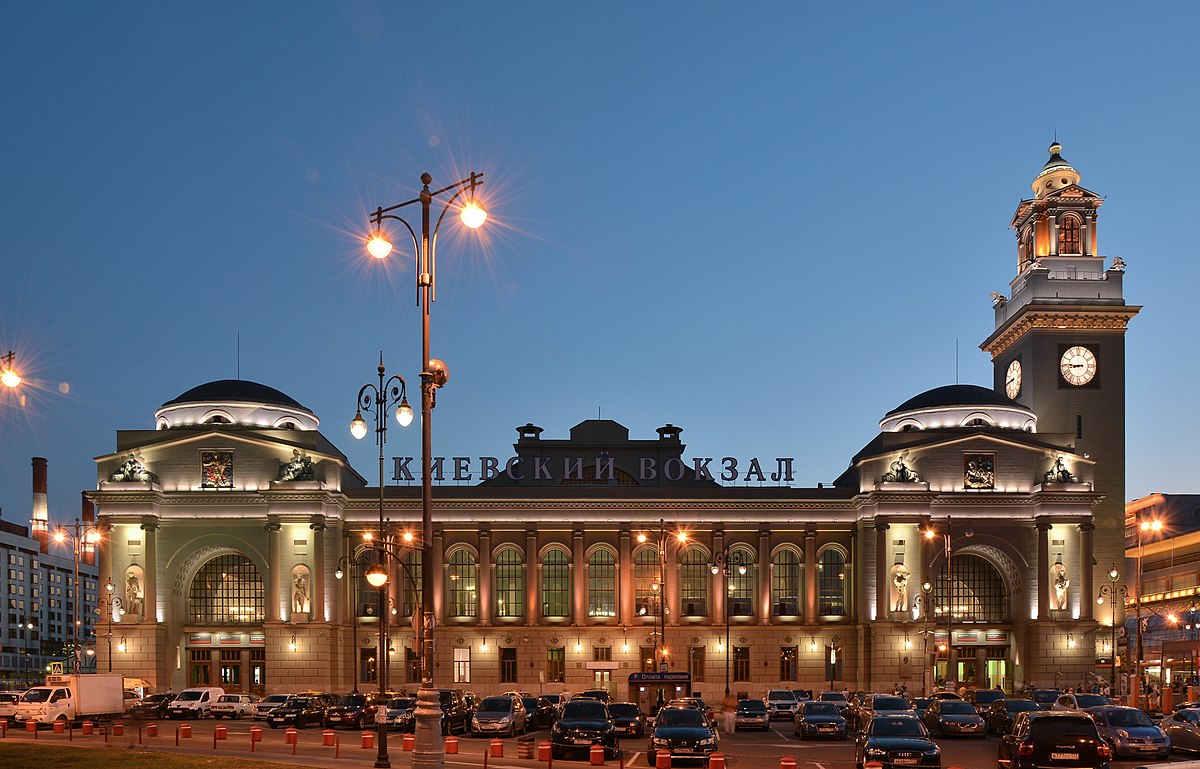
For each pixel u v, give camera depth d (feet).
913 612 398.01
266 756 175.11
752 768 171.63
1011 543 406.00
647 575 410.11
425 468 129.49
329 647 388.98
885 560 400.88
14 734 222.69
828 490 420.36
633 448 449.48
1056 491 404.57
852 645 408.46
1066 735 126.00
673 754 164.96
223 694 317.63
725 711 254.47
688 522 412.36
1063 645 397.39
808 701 242.78
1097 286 456.45
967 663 412.77
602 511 410.31
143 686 345.92
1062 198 462.19
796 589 413.80
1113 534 441.27
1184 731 189.88
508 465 437.58
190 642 399.44
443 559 406.41
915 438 419.33
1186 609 555.69
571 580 407.44
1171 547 586.04
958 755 193.06
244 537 397.39
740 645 406.41
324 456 402.31
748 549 413.80
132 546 391.45
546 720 257.55
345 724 258.16
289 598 389.60
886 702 218.79
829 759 187.73
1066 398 448.65
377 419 240.32
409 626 401.49
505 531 409.49
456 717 237.04
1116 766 164.86
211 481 400.67
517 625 402.93
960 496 406.82
